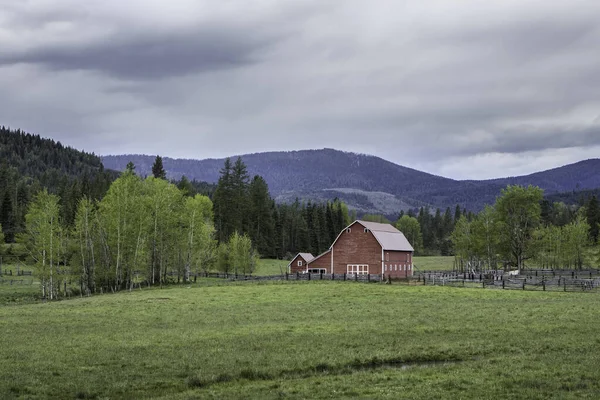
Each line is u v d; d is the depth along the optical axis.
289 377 28.16
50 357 31.62
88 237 85.81
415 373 27.95
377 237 100.56
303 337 37.75
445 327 41.72
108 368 29.30
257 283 83.44
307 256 114.44
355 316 48.28
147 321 45.84
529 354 32.16
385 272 99.81
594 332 38.88
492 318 46.25
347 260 102.94
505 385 25.22
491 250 119.38
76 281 100.12
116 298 66.44
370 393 24.30
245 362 30.55
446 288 74.62
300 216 195.25
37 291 87.38
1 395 24.38
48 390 25.27
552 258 130.25
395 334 38.91
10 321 46.25
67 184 189.38
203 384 26.77
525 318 46.00
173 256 101.06
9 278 108.12
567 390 24.39
